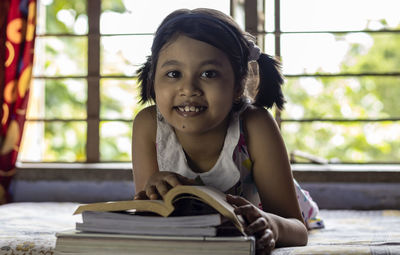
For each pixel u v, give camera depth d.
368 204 2.40
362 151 6.07
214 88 1.11
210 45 1.12
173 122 1.16
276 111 2.51
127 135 5.64
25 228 1.58
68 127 5.68
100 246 0.95
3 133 2.52
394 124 6.17
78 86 5.73
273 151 1.28
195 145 1.27
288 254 1.04
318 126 6.10
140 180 1.37
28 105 2.59
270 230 1.02
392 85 6.30
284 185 1.29
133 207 0.96
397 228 1.68
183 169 1.29
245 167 1.31
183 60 1.11
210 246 0.91
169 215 0.99
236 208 0.99
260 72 1.33
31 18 2.55
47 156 5.59
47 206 2.22
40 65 3.20
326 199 2.43
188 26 1.12
